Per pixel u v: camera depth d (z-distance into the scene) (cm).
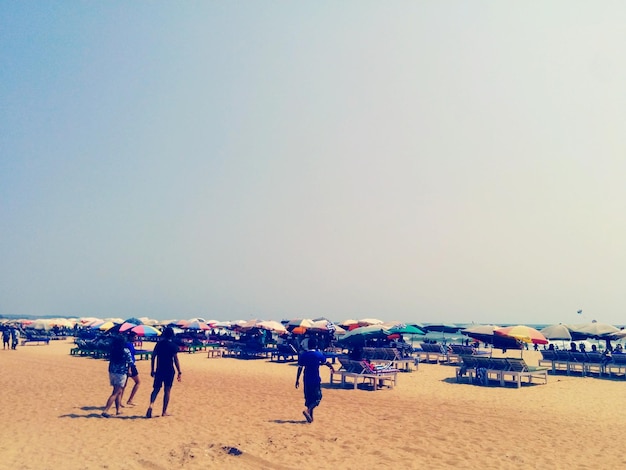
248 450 793
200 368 2164
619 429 1016
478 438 912
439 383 1739
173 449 793
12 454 753
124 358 1073
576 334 2283
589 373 2109
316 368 1045
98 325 3098
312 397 1034
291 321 2812
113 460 729
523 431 983
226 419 1047
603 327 2228
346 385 1673
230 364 2373
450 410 1216
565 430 998
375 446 840
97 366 2158
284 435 908
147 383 1628
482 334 2066
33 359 2442
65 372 1894
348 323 3250
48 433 891
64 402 1215
